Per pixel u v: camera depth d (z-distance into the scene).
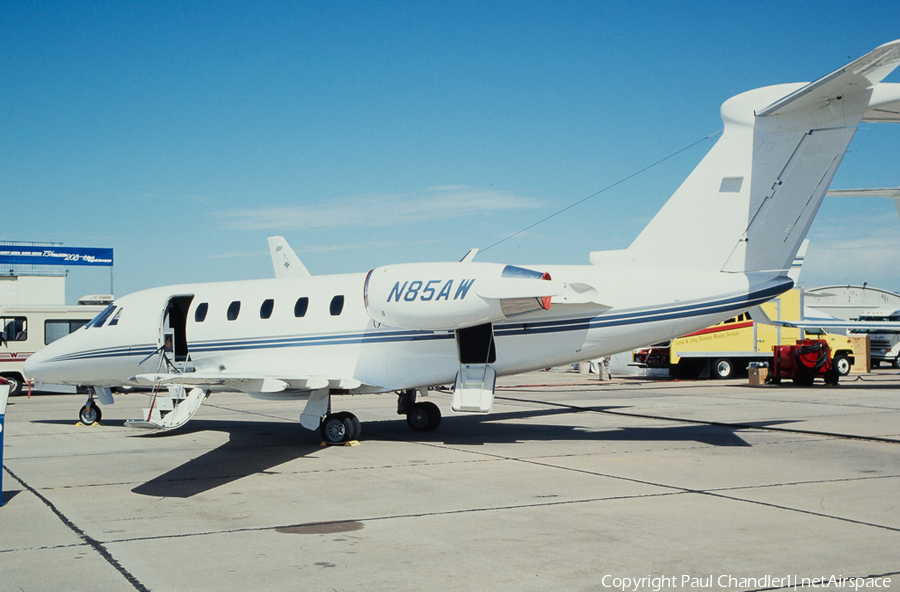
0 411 8.21
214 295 14.82
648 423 15.48
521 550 6.25
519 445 12.42
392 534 6.81
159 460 11.21
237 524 7.25
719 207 11.73
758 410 17.84
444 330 12.03
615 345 12.06
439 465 10.48
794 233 11.34
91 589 5.40
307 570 5.79
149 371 15.25
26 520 7.47
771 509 7.65
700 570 5.69
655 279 11.95
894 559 5.93
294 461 11.00
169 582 5.54
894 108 10.66
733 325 29.44
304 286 14.11
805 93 10.54
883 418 15.95
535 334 12.19
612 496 8.32
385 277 12.13
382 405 20.88
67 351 15.79
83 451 12.18
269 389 11.67
